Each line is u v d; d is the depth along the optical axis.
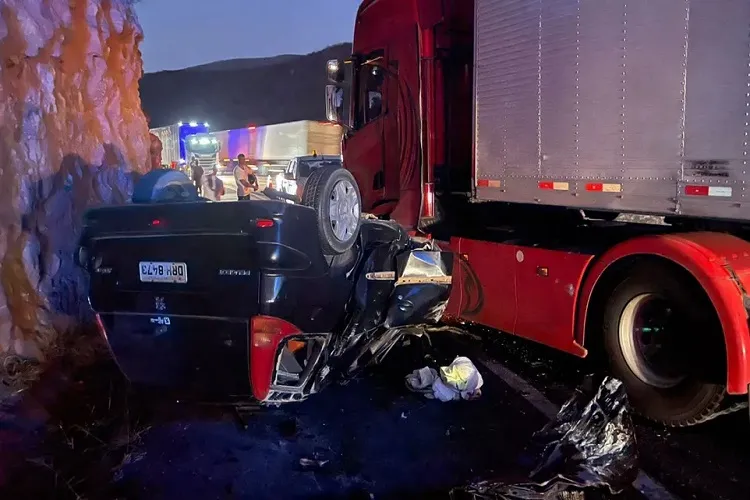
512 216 5.98
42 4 5.60
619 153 4.31
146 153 7.18
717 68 3.68
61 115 5.71
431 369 4.80
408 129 6.55
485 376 5.06
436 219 6.52
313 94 73.25
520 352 5.62
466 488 3.12
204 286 3.50
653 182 4.10
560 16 4.69
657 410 4.12
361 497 3.17
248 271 3.40
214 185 19.47
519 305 5.29
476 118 5.66
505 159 5.35
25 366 4.81
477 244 5.76
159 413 4.14
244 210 3.36
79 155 5.88
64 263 5.46
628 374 4.30
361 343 4.55
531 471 3.40
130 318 3.73
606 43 4.34
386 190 7.00
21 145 5.18
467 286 5.91
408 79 6.51
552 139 4.84
